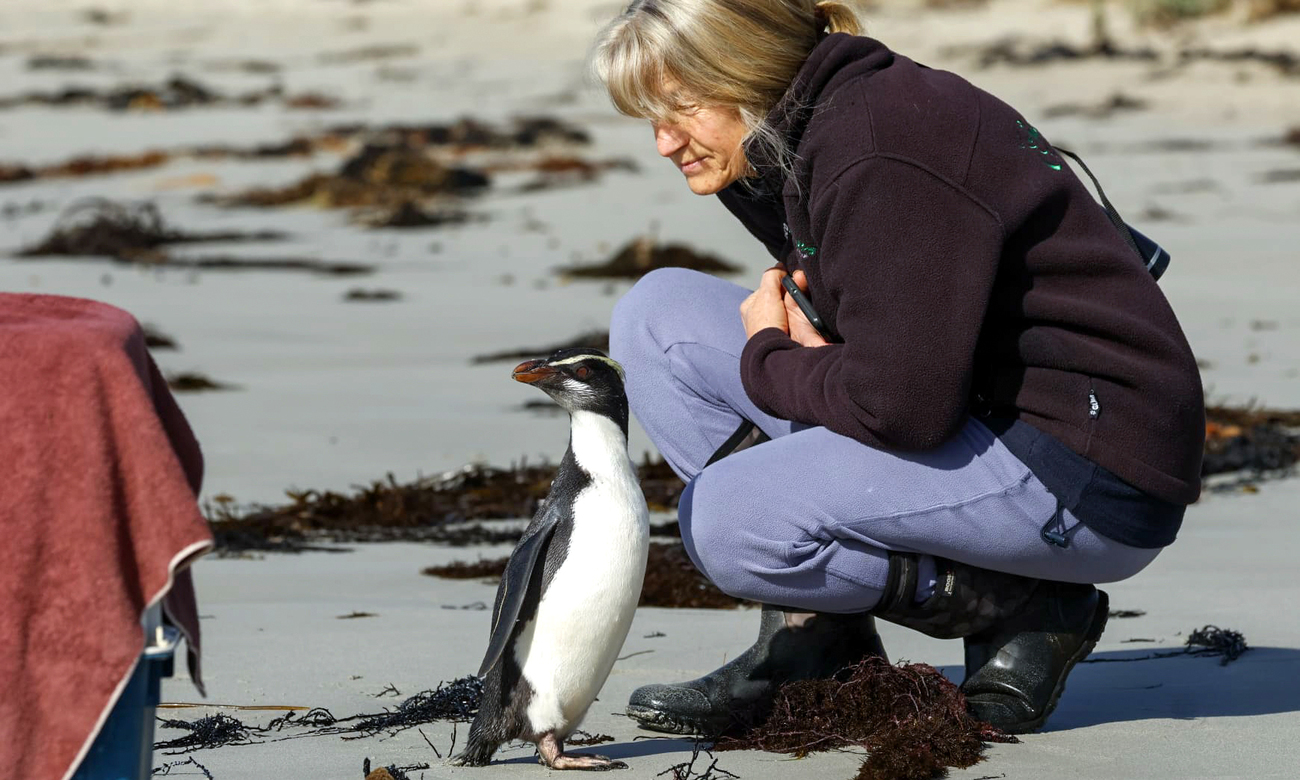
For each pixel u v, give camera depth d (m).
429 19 69.19
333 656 4.92
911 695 3.90
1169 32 48.28
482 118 41.97
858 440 3.74
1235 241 19.12
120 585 2.76
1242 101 38.88
